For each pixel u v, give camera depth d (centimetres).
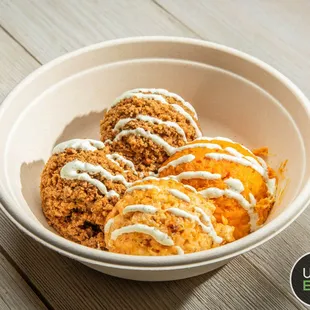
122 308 58
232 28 75
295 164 60
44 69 62
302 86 70
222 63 64
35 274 59
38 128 63
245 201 58
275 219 54
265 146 63
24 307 58
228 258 53
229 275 59
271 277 59
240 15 76
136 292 58
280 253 60
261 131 64
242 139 65
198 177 58
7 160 59
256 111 64
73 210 58
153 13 76
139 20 75
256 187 59
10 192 57
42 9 76
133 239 55
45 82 63
